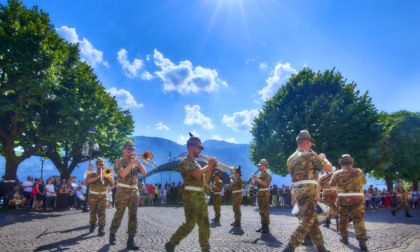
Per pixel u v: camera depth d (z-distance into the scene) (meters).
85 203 14.83
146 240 6.07
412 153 35.56
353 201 5.36
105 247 5.25
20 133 19.53
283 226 8.84
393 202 28.59
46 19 19.45
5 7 18.23
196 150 3.99
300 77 28.06
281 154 25.94
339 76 26.80
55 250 5.01
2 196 16.84
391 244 5.77
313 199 3.93
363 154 23.55
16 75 17.16
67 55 22.23
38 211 14.70
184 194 3.95
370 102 25.39
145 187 24.62
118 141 28.41
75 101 22.02
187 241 5.91
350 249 5.20
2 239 6.15
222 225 8.90
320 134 23.61
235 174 8.61
